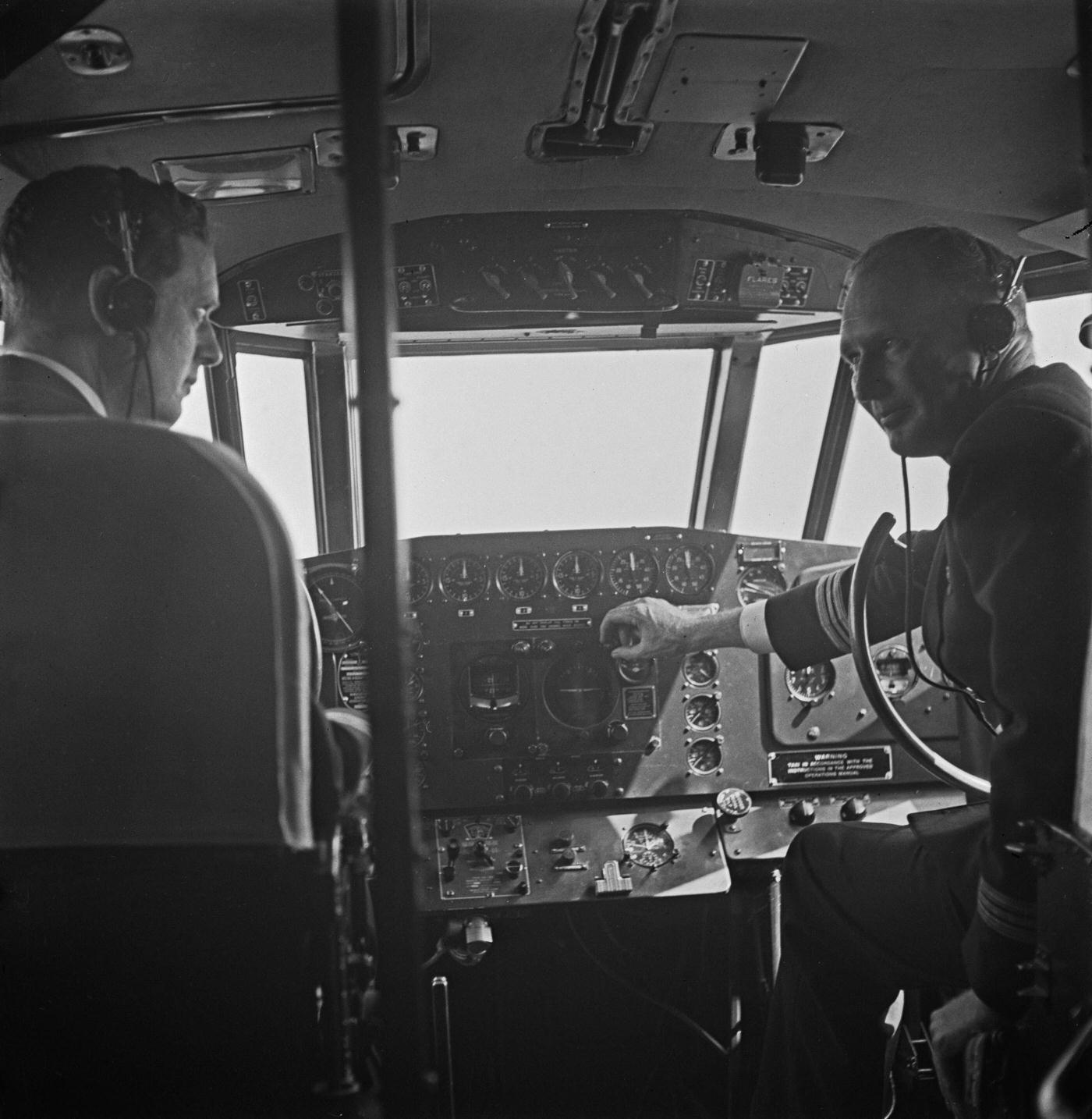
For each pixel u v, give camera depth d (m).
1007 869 1.92
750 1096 3.16
